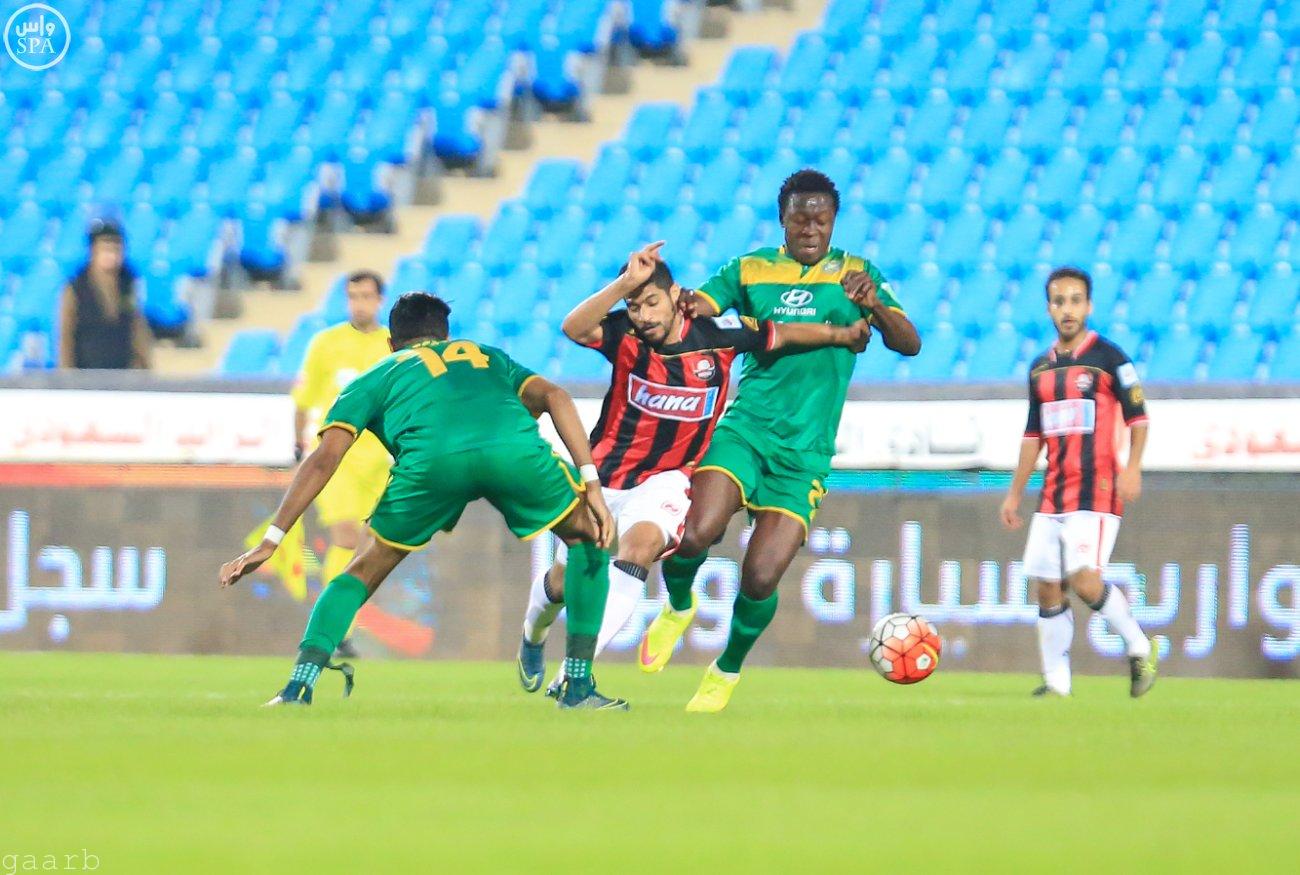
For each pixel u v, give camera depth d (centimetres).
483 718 2253
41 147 7000
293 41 7344
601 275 6450
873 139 6806
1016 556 4591
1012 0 7169
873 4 7262
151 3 7531
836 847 1160
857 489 4650
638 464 2808
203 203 6731
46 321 6356
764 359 2767
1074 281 3619
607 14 7319
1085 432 3556
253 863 1063
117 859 1077
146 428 4794
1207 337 5991
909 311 6153
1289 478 4503
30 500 4828
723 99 7038
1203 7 7012
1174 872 1067
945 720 2423
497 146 7025
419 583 4781
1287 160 6550
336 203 6819
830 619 4653
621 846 1155
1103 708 2850
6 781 1477
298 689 2406
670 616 2775
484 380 2381
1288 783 1582
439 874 1031
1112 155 6612
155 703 2570
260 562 2302
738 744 1891
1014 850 1152
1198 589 4538
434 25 7362
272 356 6312
